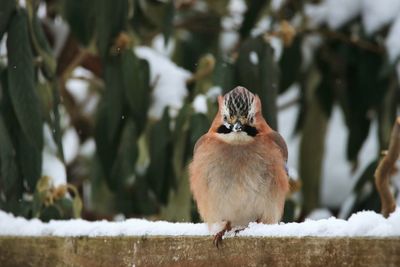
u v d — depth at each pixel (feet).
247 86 40.50
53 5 44.62
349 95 46.47
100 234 27.07
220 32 48.73
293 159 50.19
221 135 29.76
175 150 40.01
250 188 29.17
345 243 23.27
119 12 39.01
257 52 40.93
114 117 40.01
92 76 50.98
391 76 44.68
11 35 35.65
